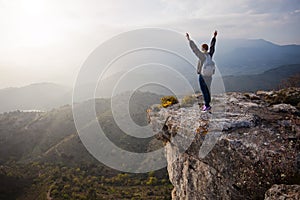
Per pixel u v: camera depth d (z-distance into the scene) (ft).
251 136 27.40
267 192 21.42
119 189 193.06
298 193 19.76
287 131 28.25
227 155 26.63
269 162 24.03
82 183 199.21
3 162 261.24
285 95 43.52
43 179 208.44
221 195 27.22
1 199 183.42
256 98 43.91
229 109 34.63
